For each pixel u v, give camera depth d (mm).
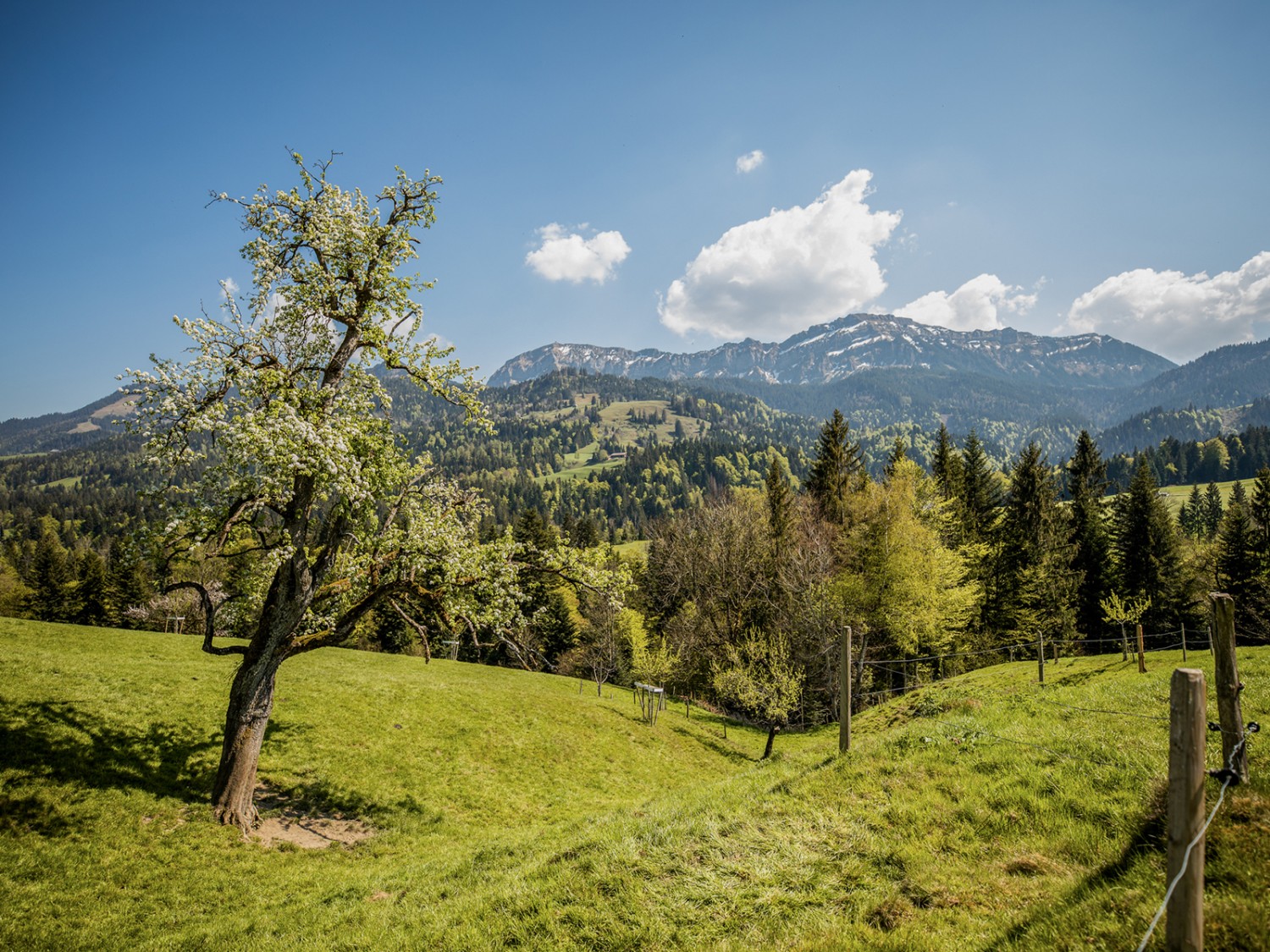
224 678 27250
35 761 17391
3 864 14008
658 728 39531
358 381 19375
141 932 12992
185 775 19266
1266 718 11820
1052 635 53625
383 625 72375
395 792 22750
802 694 49125
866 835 10430
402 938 10062
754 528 57031
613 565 24016
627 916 9016
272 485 16094
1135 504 61250
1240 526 57031
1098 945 6418
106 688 22641
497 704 33844
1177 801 5508
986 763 12070
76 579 85688
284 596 17938
